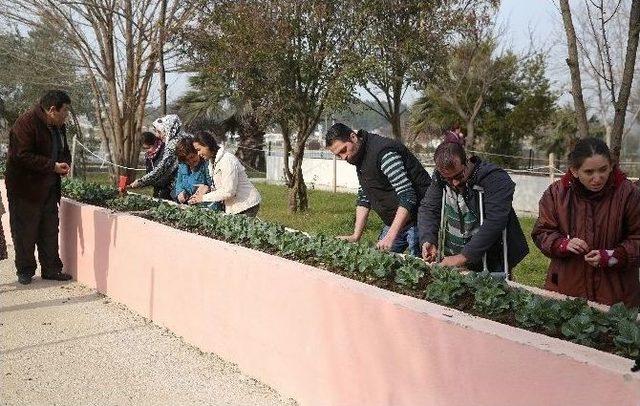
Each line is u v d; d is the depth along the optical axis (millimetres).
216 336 4707
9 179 6594
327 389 3635
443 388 2904
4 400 4004
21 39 16141
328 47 12047
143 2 13469
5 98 21062
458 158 3809
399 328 3125
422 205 4207
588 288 3641
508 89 26297
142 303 5695
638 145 24547
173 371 4465
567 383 2404
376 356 3277
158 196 7996
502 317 3037
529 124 25766
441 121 26656
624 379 2238
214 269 4664
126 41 14141
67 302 6137
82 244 6828
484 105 26469
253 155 28984
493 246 3986
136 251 5750
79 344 4996
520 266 8023
